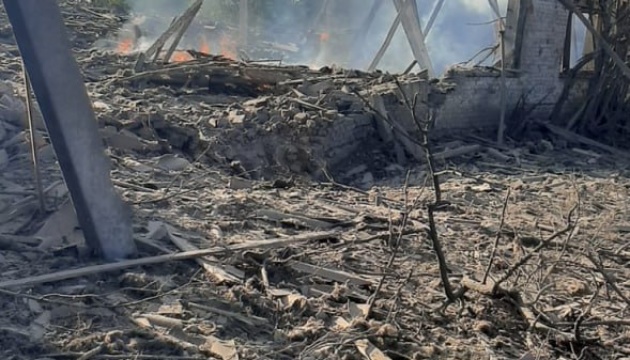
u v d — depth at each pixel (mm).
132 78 14648
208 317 5398
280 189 10305
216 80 15664
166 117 11828
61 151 5957
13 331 4773
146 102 12891
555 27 19922
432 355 5258
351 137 14055
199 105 13680
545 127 19219
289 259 6566
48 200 7176
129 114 11406
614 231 9820
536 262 7691
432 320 5918
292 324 5531
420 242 7953
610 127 20312
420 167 14391
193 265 6289
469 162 15477
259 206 8594
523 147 17781
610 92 20422
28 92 6707
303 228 8008
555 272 7500
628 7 20062
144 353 4781
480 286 6402
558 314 6355
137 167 9609
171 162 10211
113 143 10453
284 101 14062
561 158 17109
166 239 6727
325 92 14930
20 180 7781
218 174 10305
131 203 7598
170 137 11414
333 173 13094
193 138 11445
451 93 17344
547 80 19984
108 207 6137
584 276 7484
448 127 17359
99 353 4680
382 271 6867
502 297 6340
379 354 5066
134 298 5555
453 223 9148
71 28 20953
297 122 12859
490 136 18344
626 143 20031
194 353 4844
